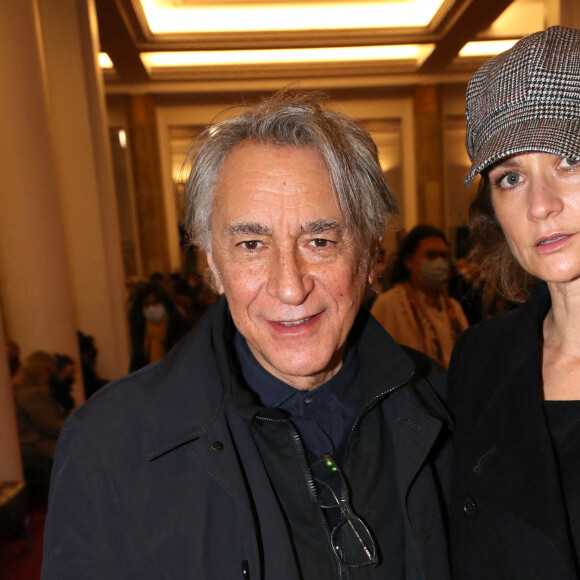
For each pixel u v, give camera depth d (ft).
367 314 3.78
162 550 2.98
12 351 12.72
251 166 3.01
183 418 3.15
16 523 10.09
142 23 24.79
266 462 3.26
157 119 35.06
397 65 32.99
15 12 12.66
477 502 3.12
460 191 35.73
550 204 2.51
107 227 19.67
